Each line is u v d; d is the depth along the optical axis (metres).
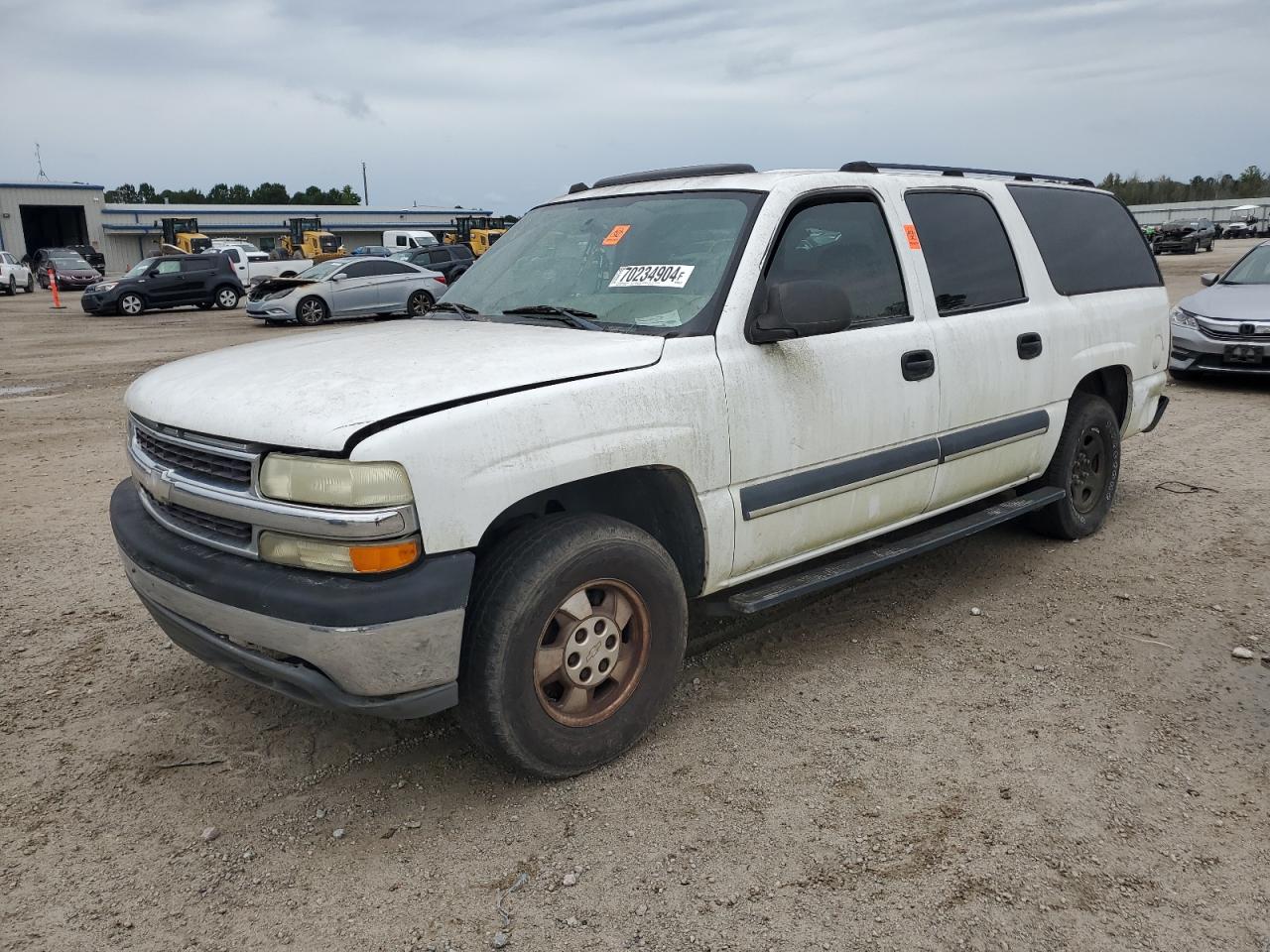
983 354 4.30
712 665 3.98
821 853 2.77
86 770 3.29
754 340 3.41
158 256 25.64
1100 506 5.47
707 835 2.87
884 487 3.94
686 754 3.31
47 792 3.16
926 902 2.56
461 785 3.16
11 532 5.88
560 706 3.12
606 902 2.59
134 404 3.32
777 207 3.59
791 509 3.59
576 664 3.10
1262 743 3.34
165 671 4.02
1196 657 3.99
